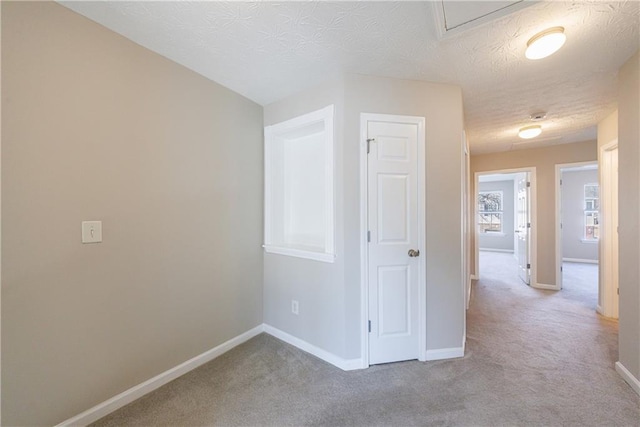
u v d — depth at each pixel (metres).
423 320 2.26
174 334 2.02
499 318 3.20
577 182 6.96
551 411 1.67
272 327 2.71
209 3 1.43
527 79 2.23
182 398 1.79
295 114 2.51
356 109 2.15
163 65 1.93
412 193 2.26
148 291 1.86
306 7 1.45
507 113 2.97
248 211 2.62
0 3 1.28
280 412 1.67
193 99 2.13
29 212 1.37
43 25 1.40
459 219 2.33
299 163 2.88
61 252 1.47
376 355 2.21
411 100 2.25
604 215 3.27
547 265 4.51
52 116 1.43
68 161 1.49
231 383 1.95
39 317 1.40
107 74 1.64
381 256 2.21
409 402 1.75
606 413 1.65
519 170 4.74
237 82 2.30
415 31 1.65
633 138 1.90
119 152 1.70
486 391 1.86
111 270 1.67
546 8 1.45
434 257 2.29
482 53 1.87
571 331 2.83
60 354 1.47
